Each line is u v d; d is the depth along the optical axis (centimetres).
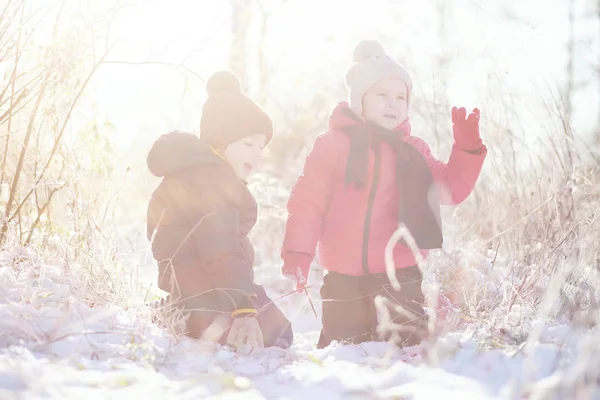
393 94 441
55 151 436
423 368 263
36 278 358
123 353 279
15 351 254
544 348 289
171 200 371
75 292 357
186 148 371
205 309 348
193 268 364
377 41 466
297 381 259
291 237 419
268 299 389
